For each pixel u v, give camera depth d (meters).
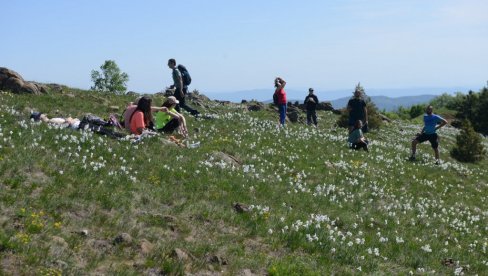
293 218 13.54
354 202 16.92
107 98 30.03
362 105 28.20
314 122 38.00
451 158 33.91
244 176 16.59
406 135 41.75
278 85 31.67
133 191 12.75
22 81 25.92
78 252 8.97
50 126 17.20
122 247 9.52
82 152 15.05
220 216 12.43
